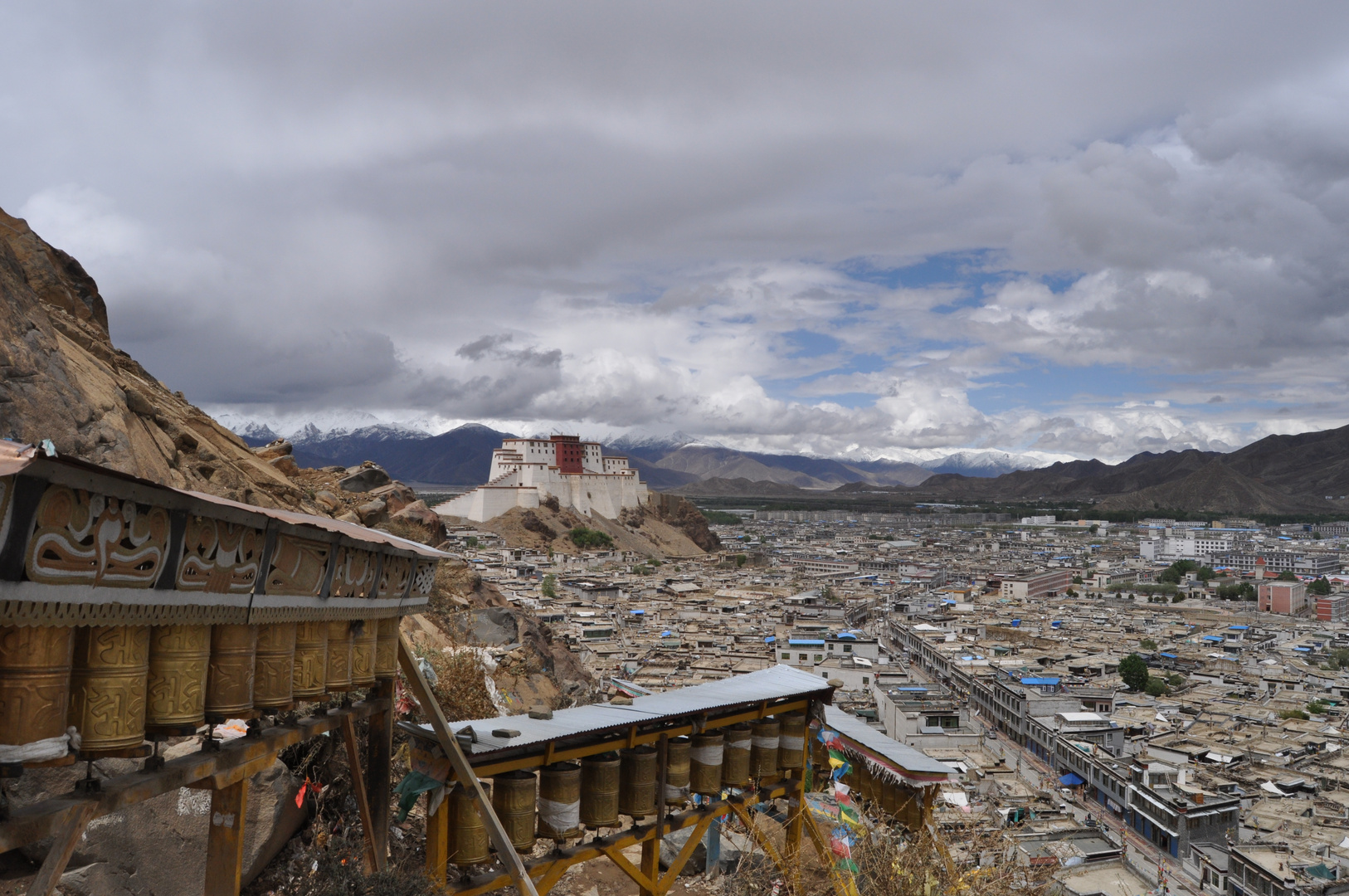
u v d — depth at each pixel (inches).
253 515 221.1
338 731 448.5
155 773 211.8
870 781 544.4
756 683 506.6
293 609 243.8
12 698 166.9
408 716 429.4
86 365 678.5
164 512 191.6
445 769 336.8
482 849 348.2
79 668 185.6
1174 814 2699.3
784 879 474.9
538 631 1259.8
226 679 224.1
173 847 358.3
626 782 401.4
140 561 185.6
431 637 941.2
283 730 266.8
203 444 809.5
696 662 4402.1
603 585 6358.3
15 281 592.1
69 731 180.9
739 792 470.6
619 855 398.9
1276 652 6304.1
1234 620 7839.6
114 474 173.0
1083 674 5191.9
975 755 3454.7
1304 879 2332.7
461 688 637.3
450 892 330.6
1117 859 2383.1
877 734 570.6
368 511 1239.5
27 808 184.5
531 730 370.6
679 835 569.9
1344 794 3213.6
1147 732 3976.4
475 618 1135.0
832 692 512.7
